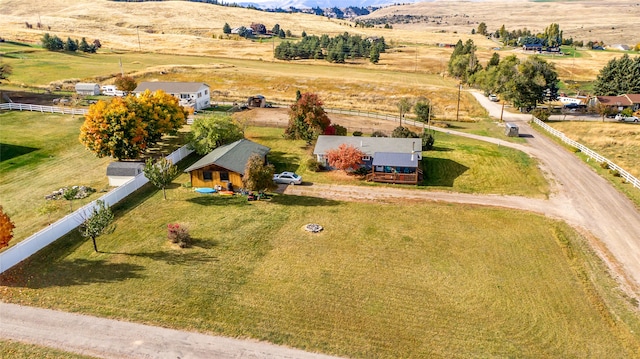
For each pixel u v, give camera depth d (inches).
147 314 1032.2
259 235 1469.0
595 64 6215.6
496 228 1572.3
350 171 2143.2
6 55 5049.2
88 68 4795.8
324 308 1083.3
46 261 1249.4
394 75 5472.4
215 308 1065.5
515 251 1403.8
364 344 961.5
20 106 3107.8
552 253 1393.9
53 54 5433.1
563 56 7022.6
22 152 2239.2
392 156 2075.5
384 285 1194.6
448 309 1095.0
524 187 1990.7
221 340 957.2
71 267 1224.8
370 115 3474.4
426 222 1616.6
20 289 1112.2
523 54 7190.0
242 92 4350.4
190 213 1630.2
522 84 3570.4
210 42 7416.3
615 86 3978.8
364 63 6348.4
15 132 2556.6
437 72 5885.8
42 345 925.2
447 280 1227.2
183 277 1193.4
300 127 2524.6
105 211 1306.6
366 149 2172.7
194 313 1042.7
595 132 2945.4
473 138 2842.0
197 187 1894.7
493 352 948.0
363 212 1696.6
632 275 1277.1
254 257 1323.8
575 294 1171.3
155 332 975.0
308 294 1139.9
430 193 1920.5
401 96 4313.5
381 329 1011.9
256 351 928.3
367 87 4591.5
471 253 1386.6
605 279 1251.8
